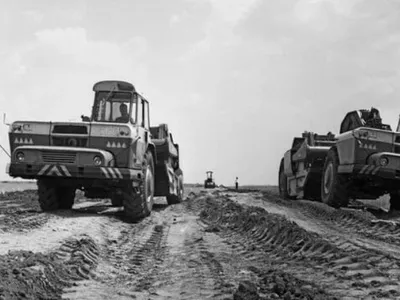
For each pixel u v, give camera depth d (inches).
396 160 479.8
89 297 197.0
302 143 671.8
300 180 679.7
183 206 700.7
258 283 218.1
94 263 264.2
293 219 475.5
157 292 206.5
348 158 503.8
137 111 488.7
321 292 201.8
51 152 437.1
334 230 404.5
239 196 807.7
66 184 472.7
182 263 272.7
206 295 199.6
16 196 816.3
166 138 648.4
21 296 179.3
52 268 222.7
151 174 518.6
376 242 342.6
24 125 450.0
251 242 347.3
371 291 205.5
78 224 386.6
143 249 323.6
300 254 292.7
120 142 446.6
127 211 472.7
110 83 482.9
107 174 435.2
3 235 314.8
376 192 527.5
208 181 1560.0
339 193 531.8
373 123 553.3
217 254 300.5
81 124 446.0
